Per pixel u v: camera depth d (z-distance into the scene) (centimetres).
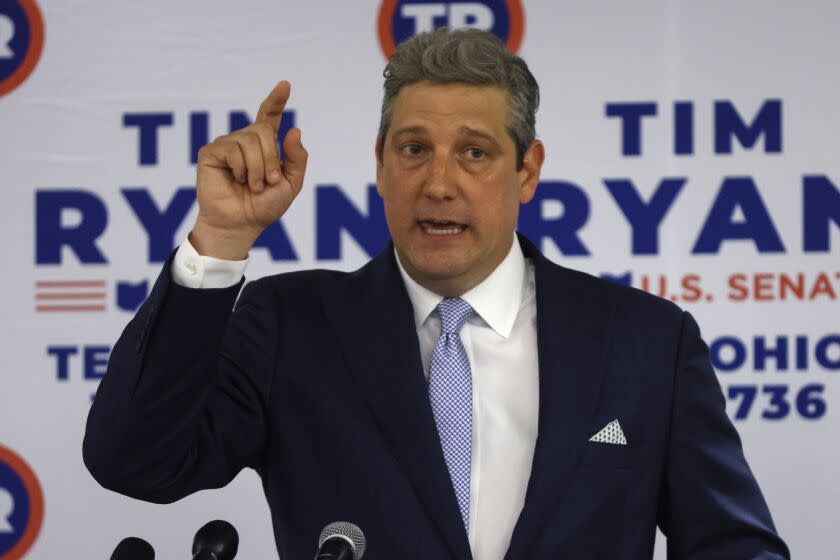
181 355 507
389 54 1045
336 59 1045
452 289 586
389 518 539
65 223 1040
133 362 503
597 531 541
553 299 593
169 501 553
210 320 508
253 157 495
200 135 1045
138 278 1039
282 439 569
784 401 1003
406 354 570
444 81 547
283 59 1045
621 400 564
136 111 1043
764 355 1005
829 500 998
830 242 1005
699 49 1022
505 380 580
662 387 573
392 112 562
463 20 1041
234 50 1046
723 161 1016
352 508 547
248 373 576
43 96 1045
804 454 1001
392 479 545
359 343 578
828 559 996
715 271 1012
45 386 1034
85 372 1036
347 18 1046
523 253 641
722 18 1021
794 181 1011
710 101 1020
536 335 593
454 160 545
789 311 1006
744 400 1005
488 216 552
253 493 1030
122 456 511
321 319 593
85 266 1038
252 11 1048
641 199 1020
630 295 605
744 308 1009
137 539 440
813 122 1012
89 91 1045
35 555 1027
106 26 1048
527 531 531
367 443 554
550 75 1031
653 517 557
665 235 1016
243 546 1027
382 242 1039
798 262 1007
